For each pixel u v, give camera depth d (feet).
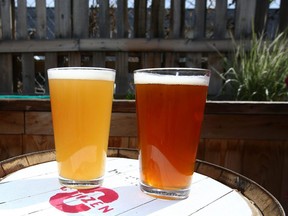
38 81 6.65
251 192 1.95
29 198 1.74
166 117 1.69
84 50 6.36
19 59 6.70
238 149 4.03
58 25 6.45
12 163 2.30
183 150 1.73
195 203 1.74
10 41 6.40
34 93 6.52
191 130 1.72
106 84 1.88
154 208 1.66
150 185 1.80
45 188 1.90
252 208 1.72
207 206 1.71
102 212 1.59
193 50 6.26
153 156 1.75
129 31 6.56
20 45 6.40
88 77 1.81
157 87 1.69
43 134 4.10
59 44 6.37
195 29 6.29
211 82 6.21
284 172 4.02
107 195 1.82
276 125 3.94
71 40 6.35
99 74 1.83
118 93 6.39
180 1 6.28
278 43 5.84
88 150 1.87
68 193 1.83
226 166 4.07
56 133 1.91
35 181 2.01
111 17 6.59
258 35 6.22
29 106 4.06
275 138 3.96
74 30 6.45
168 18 6.52
